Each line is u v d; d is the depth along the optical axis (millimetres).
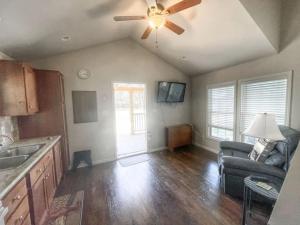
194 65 4312
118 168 3549
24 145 2342
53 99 2998
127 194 2564
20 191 1371
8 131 2549
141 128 7344
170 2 2326
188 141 4887
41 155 1852
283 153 2109
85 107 3688
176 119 5027
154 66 4488
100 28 2965
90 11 2285
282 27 2691
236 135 3771
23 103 2322
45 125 2975
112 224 1953
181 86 4742
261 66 3158
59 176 2840
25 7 1717
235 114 3771
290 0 2557
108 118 3932
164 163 3748
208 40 3113
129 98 7133
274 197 1478
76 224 1967
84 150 3703
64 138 3125
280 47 2777
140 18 2119
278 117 2934
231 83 3824
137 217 2062
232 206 2219
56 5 1874
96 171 3428
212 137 4496
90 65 3695
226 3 2242
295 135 2131
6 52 2602
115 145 4043
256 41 2727
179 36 3297
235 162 2248
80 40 3145
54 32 2484
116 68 3975
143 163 3777
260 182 1710
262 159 2289
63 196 2543
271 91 3025
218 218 2006
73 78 3557
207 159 3930
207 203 2291
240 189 2264
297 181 1088
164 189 2676
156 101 4621
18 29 2062
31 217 1602
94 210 2209
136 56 4215
